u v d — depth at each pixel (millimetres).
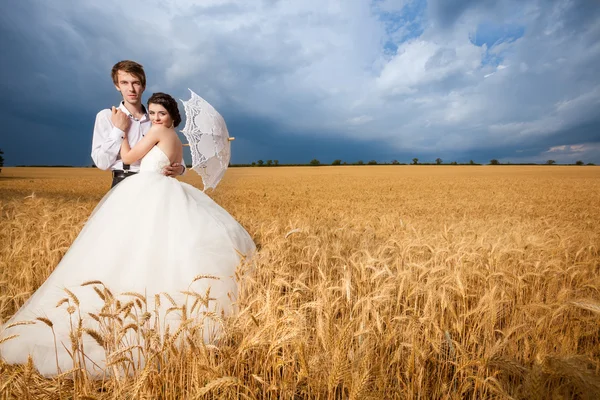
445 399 2027
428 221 9078
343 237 5316
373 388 1916
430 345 2389
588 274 4023
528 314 2617
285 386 1867
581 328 2637
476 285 3564
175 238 2973
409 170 60125
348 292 2471
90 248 2822
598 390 1559
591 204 14664
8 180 30359
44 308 2539
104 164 3447
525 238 5117
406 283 3012
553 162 102125
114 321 2109
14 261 3922
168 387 2000
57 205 8914
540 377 1706
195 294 2098
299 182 30641
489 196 18547
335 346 1812
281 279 2662
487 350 2170
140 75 3621
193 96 3666
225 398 1867
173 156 3465
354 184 28125
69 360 2311
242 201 14523
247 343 1945
